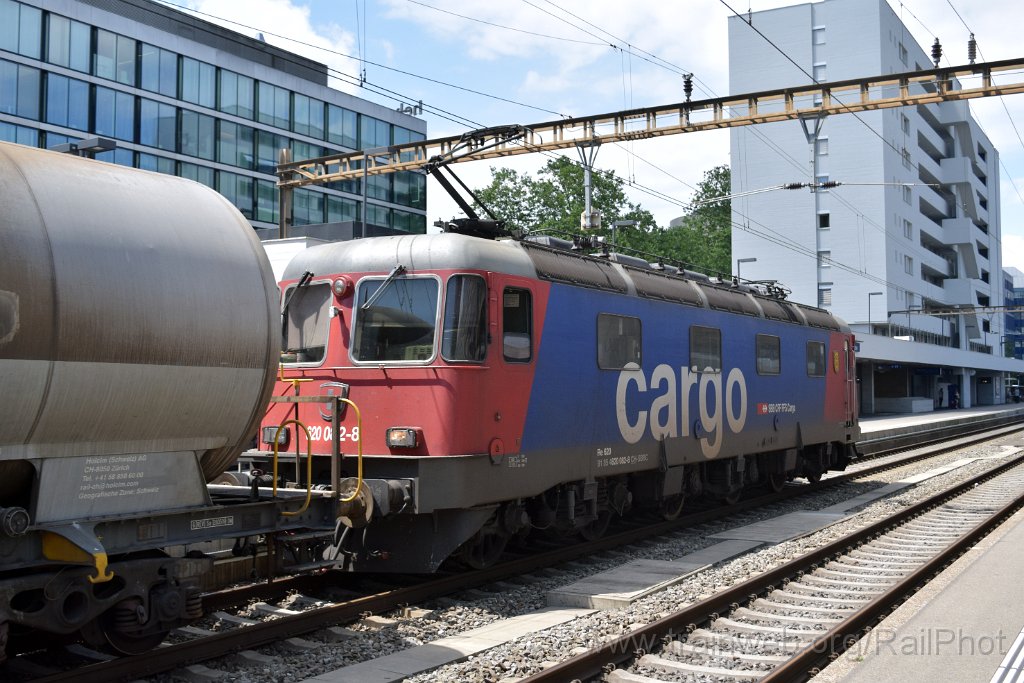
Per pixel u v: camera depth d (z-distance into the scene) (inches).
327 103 2135.8
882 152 2135.8
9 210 228.2
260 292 289.3
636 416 496.1
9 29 1539.1
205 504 278.8
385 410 387.5
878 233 2142.0
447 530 382.3
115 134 1695.4
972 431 1689.2
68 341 233.5
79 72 1640.0
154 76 1765.5
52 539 239.1
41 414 231.8
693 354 559.8
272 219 2007.9
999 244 3580.2
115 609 257.0
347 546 394.9
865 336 1859.0
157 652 266.7
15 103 1546.5
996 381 3636.8
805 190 2196.1
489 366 388.8
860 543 494.9
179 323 260.4
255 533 297.6
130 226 257.0
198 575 278.8
